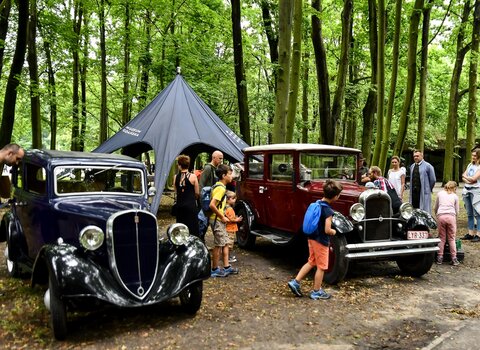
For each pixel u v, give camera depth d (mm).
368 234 6129
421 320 4664
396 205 7105
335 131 13328
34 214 5391
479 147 9367
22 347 3859
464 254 7867
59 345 3908
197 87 16797
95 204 5016
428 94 26250
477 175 9125
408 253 6062
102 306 4207
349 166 7664
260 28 18953
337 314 4828
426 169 8531
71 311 4676
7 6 11742
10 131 11828
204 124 11070
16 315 4645
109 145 11164
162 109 11172
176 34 17391
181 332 4238
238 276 6445
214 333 4223
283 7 10398
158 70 17578
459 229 10812
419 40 19516
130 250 4316
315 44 12680
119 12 17438
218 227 6379
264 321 4578
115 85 23125
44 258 4336
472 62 17109
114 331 4250
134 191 5859
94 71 20188
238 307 5031
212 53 18172
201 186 7785
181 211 6453
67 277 3891
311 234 5348
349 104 19734
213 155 7902
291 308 5016
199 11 17219
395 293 5656
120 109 23500
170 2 17031
